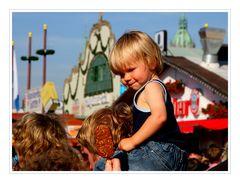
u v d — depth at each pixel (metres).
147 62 4.22
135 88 4.32
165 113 4.09
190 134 21.06
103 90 39.22
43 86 37.72
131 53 4.18
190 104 24.11
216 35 24.56
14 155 5.00
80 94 43.66
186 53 32.41
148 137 4.09
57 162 3.98
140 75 4.22
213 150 11.34
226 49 26.11
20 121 4.52
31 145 4.39
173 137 4.20
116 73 4.33
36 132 4.40
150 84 4.20
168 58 24.91
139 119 4.26
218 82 22.03
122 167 4.21
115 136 4.39
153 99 4.11
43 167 3.98
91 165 4.60
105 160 4.52
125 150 4.18
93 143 4.43
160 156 4.11
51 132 4.43
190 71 23.06
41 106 37.78
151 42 4.27
